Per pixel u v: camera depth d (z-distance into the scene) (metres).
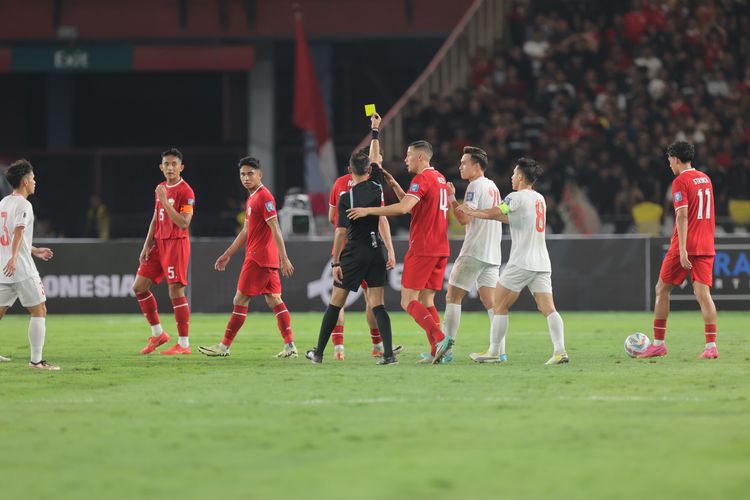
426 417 26.31
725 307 65.38
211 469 20.88
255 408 27.88
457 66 102.12
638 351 40.00
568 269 66.62
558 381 32.84
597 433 24.16
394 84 115.38
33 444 23.38
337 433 24.33
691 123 94.38
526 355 41.16
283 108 115.06
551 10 105.12
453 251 66.31
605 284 66.50
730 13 103.44
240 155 113.75
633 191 88.56
